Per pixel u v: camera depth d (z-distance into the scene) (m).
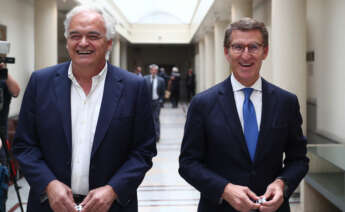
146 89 1.83
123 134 1.72
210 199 1.70
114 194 1.62
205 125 1.78
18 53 6.48
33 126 1.74
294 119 1.81
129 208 1.75
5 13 5.91
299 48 4.29
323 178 3.52
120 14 15.22
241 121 1.77
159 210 3.93
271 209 1.56
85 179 1.70
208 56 14.10
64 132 1.67
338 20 4.02
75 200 1.70
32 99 1.75
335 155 3.21
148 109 1.82
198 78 19.47
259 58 1.71
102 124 1.68
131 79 1.80
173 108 17.09
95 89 1.74
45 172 1.64
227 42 1.75
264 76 6.88
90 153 1.69
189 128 1.82
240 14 7.78
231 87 1.79
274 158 1.75
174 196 4.41
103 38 1.67
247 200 1.56
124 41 18.94
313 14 4.87
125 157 1.78
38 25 7.10
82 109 1.72
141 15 19.06
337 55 4.07
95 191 1.60
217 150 1.75
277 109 1.76
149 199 4.30
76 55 1.65
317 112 4.79
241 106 1.78
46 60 7.13
